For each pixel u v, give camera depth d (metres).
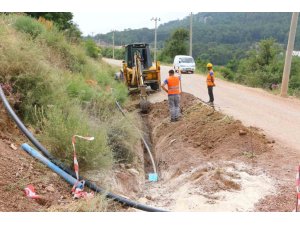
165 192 8.80
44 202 6.08
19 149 7.46
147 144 13.34
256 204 6.86
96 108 11.96
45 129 8.09
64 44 17.70
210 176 8.34
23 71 9.48
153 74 20.94
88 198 6.45
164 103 17.30
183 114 14.45
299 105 16.97
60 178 7.12
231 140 10.31
